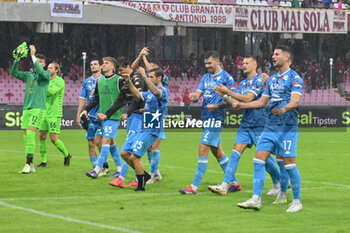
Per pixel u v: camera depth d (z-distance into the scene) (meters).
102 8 61.97
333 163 27.83
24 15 58.94
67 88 65.38
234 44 74.38
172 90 69.81
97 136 22.45
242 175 23.08
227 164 18.56
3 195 17.42
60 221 13.54
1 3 58.00
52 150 33.25
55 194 17.69
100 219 13.80
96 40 67.69
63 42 65.75
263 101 15.52
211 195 17.64
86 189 18.78
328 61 77.25
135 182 19.55
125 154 18.81
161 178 21.36
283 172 16.06
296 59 76.31
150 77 18.00
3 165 25.39
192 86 71.31
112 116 20.70
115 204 15.92
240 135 17.69
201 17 65.50
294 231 12.63
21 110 52.81
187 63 72.00
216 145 17.86
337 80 76.31
